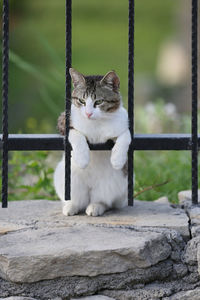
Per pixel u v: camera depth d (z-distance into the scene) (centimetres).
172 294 590
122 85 2259
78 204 683
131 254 569
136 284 582
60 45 2703
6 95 632
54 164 1001
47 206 711
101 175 680
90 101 656
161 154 1032
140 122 1154
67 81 643
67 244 581
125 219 650
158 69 2464
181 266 600
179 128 1113
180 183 897
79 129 657
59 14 3184
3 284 577
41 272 566
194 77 645
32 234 609
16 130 1644
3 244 587
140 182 888
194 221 641
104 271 571
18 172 957
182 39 2333
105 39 3064
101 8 3516
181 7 2345
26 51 2277
